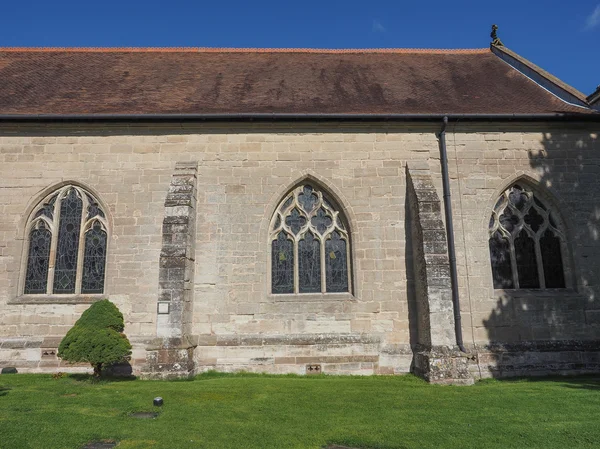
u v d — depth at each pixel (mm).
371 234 12398
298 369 11570
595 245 12547
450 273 12094
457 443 6191
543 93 14703
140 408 7832
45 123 12508
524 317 12070
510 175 12836
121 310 11812
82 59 17172
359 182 12688
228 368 11555
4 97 13688
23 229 12211
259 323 11859
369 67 16844
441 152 12898
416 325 11891
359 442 6258
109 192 12445
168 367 10430
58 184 12438
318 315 11945
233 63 16984
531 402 8398
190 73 15969
